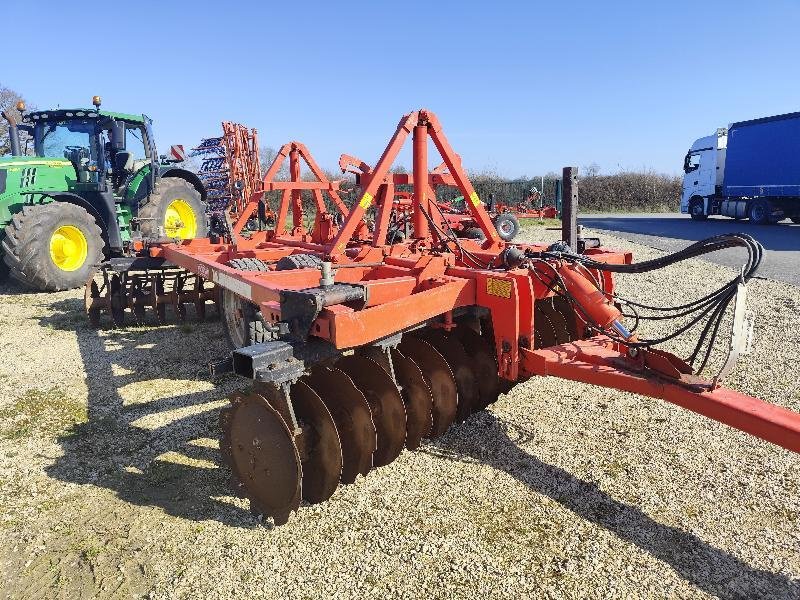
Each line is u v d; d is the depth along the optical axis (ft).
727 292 8.03
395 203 27.43
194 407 13.21
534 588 7.53
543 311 13.53
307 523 8.92
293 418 8.25
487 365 12.03
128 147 32.58
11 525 8.89
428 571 7.85
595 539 8.50
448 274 11.67
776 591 7.47
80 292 27.04
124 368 15.87
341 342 8.52
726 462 10.57
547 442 11.40
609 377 9.07
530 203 54.90
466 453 11.01
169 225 34.47
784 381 14.28
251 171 53.26
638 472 10.28
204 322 20.99
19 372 15.51
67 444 11.50
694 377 8.36
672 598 7.36
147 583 7.68
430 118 13.83
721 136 75.00
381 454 9.94
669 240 49.39
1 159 27.32
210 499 9.59
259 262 15.34
